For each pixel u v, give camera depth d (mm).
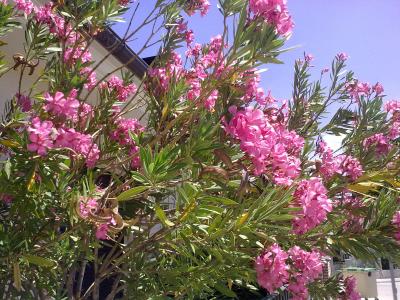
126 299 2922
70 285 2965
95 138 2725
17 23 2861
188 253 2369
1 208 2664
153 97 2795
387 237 2729
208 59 3080
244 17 1868
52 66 3039
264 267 2275
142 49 3201
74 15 2928
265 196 2135
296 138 2924
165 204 2865
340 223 2941
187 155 1923
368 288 10633
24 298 2568
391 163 3855
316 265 2537
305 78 4738
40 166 2166
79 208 2070
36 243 2457
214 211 2018
